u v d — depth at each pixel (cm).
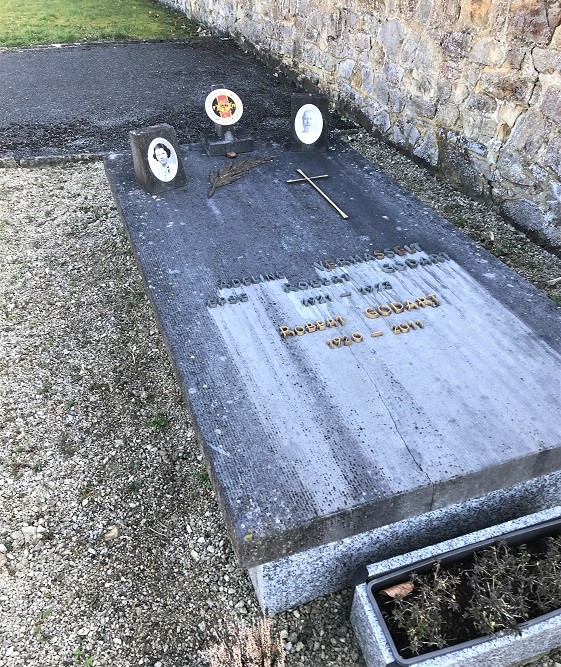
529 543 209
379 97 573
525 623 183
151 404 307
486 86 430
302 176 402
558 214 390
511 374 233
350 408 219
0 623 217
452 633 187
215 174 403
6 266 412
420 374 234
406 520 209
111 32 1000
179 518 252
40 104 692
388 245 320
